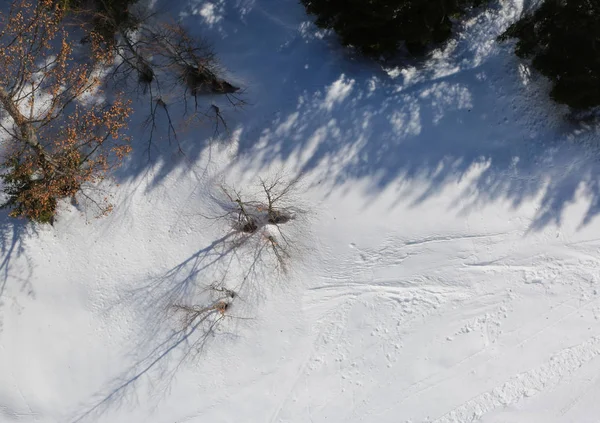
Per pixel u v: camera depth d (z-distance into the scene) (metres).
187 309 18.62
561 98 18.20
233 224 18.80
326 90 19.16
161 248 18.75
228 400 18.81
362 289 19.17
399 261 19.23
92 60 18.23
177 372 18.72
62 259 18.56
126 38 17.05
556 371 19.30
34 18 16.09
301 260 18.97
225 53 19.12
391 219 19.16
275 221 18.86
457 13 17.91
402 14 16.94
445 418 19.08
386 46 18.44
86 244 18.61
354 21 16.97
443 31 19.03
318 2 17.39
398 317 19.20
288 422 18.89
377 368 19.11
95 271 18.62
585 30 16.12
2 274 18.30
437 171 19.30
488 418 19.09
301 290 19.00
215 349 18.78
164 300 18.69
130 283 18.69
